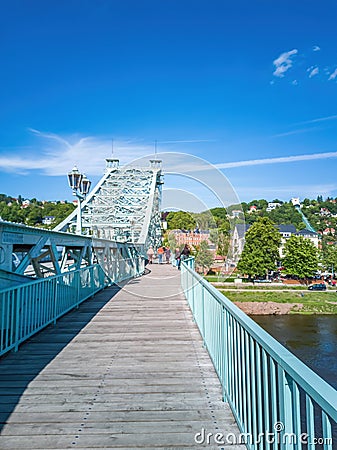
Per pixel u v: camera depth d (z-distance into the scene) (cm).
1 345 342
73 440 205
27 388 279
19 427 220
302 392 131
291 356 129
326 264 4272
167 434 212
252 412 187
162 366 331
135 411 241
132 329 474
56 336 437
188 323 511
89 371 317
